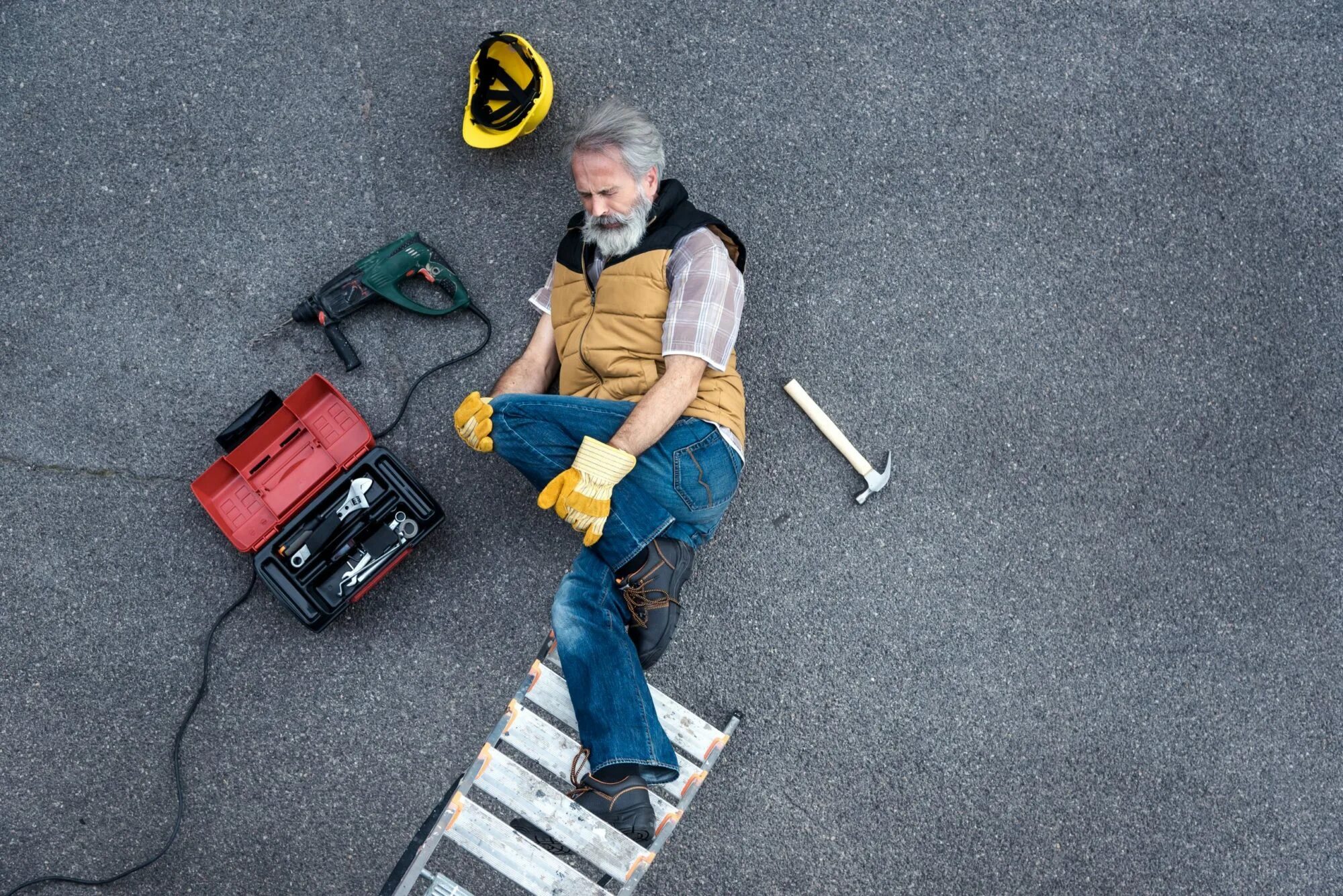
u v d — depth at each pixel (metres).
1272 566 2.60
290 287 2.57
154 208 2.56
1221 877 2.55
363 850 2.50
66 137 2.57
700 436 2.10
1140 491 2.60
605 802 1.98
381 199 2.59
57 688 2.49
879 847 2.53
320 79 2.59
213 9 2.58
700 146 2.62
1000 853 2.54
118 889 2.48
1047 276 2.62
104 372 2.54
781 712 2.54
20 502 2.51
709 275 2.02
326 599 2.35
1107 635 2.57
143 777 2.49
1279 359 2.63
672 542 2.11
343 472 2.36
